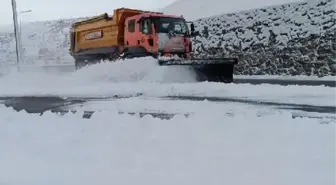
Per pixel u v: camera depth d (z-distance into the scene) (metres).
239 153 3.79
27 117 6.43
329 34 17.12
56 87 13.33
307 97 8.98
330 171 3.21
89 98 10.32
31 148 4.24
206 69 11.78
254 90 10.18
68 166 3.54
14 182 3.15
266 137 4.39
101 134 4.80
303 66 18.11
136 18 13.04
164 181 3.08
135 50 13.17
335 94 9.23
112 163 3.59
